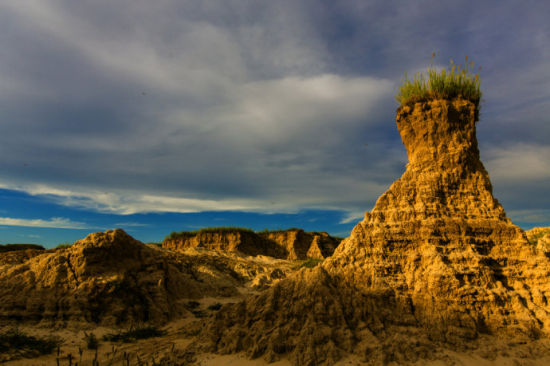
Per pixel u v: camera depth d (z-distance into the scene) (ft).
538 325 42.04
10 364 46.21
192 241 244.83
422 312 45.80
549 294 44.96
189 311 90.94
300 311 46.14
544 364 36.81
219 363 41.75
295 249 256.93
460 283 45.57
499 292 44.86
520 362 37.11
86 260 78.38
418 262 50.37
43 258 81.97
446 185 55.77
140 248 98.22
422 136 59.47
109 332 65.10
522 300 45.21
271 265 186.19
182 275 118.93
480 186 55.88
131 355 49.83
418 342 41.09
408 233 52.80
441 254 48.49
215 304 100.48
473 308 44.01
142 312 77.15
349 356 39.96
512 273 48.19
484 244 51.37
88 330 64.75
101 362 47.98
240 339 45.62
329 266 54.29
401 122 62.23
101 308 72.43
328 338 41.75
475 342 41.09
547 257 49.03
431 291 45.98
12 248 149.28
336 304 46.32
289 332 43.96
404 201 56.24
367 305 47.26
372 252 53.42
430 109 58.70
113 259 85.05
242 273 149.59
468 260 47.98
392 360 38.78
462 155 56.29
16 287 73.05
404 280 49.70
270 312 47.29
